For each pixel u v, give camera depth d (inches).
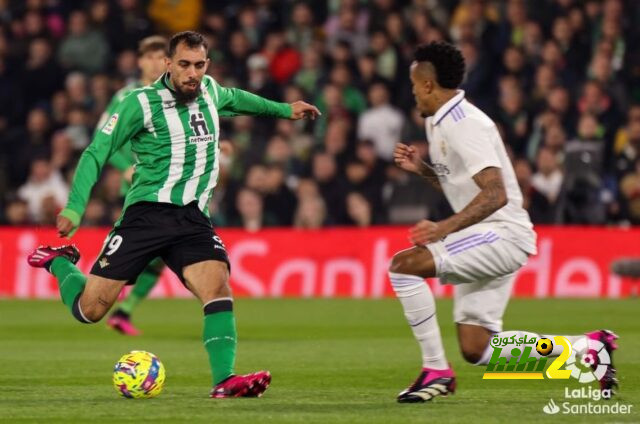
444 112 936.9
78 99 2632.9
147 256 999.0
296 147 2509.8
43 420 856.9
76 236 2292.1
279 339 1555.1
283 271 2316.7
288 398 979.9
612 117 2407.7
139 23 2787.9
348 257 2304.4
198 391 1032.2
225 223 2426.2
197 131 1000.9
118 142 983.0
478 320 986.7
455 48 943.0
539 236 2262.6
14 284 2322.8
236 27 2792.8
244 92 1061.1
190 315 1925.4
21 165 2581.2
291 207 2404.0
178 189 999.6
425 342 941.2
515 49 2498.8
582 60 2549.2
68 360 1310.3
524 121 2429.9
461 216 901.8
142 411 895.1
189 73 970.7
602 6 2581.2
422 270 933.8
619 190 2343.8
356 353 1379.2
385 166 2421.3
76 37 2731.3
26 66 2723.9
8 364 1269.7
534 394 1005.2
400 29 2600.9
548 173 2314.2
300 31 2723.9
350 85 2554.1
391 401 959.0
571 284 2253.9
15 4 2795.3
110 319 1611.7
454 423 831.1
